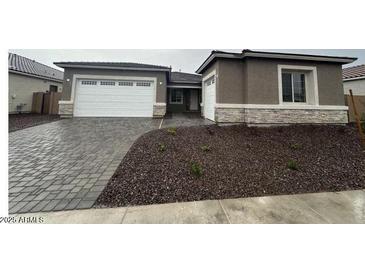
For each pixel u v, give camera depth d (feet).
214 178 13.16
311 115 28.12
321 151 18.80
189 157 16.06
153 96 40.37
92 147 19.01
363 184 13.32
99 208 9.91
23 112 47.65
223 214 9.77
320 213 9.96
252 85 26.78
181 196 11.16
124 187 11.75
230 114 27.73
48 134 23.89
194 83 55.01
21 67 50.21
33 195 10.75
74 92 38.47
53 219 9.04
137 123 32.01
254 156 17.04
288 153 18.01
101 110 39.42
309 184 13.03
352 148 19.90
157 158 15.70
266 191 12.04
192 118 38.93
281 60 27.53
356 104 31.94
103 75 39.06
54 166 14.58
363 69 44.73
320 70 28.43
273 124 27.17
